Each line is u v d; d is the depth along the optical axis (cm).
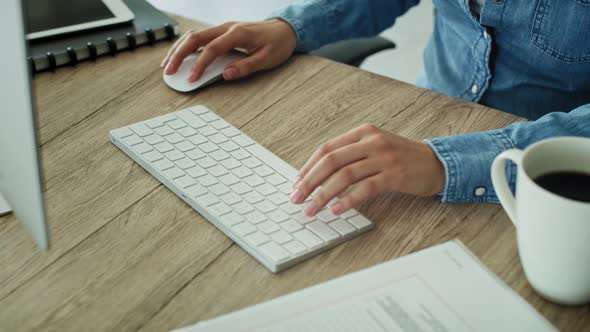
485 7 99
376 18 115
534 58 100
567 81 101
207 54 90
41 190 45
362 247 61
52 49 93
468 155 68
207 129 78
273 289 55
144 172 71
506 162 68
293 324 51
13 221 62
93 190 68
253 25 97
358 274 56
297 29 100
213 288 55
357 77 92
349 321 51
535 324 51
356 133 71
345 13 110
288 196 67
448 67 120
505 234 62
